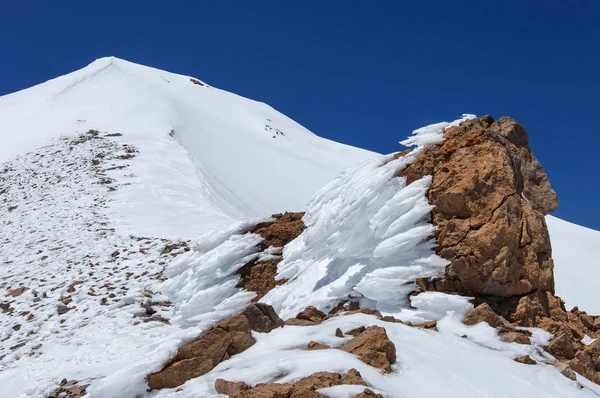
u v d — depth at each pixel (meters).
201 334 7.44
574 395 7.03
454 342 8.05
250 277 12.09
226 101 77.31
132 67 74.38
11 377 10.30
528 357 7.79
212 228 21.91
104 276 16.48
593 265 50.00
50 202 28.23
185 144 46.75
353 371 6.00
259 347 7.27
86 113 51.12
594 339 9.23
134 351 10.58
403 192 10.31
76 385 9.09
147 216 24.53
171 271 13.44
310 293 10.44
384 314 9.19
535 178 11.21
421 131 11.59
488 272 9.38
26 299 15.35
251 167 50.88
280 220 13.55
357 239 10.49
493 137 10.74
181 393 6.45
